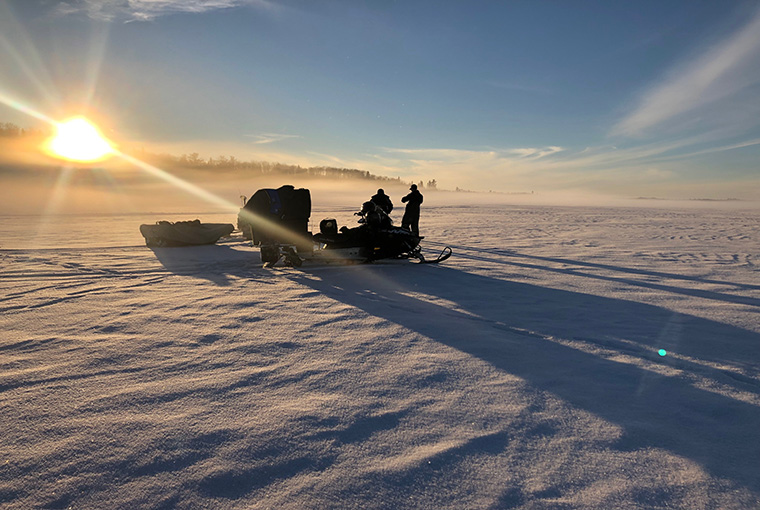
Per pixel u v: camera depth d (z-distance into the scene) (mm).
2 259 8398
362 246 7852
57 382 2674
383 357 3129
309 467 1783
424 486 1657
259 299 5098
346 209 34906
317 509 1532
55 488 1654
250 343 3445
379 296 5281
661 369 2910
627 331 3805
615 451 1901
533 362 3037
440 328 3895
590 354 3213
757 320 4156
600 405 2365
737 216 30938
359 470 1762
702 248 10352
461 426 2125
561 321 4141
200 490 1639
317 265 7938
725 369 2910
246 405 2352
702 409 2320
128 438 2010
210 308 4648
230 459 1838
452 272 7102
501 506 1545
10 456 1866
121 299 5082
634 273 6934
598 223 21625
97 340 3518
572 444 1959
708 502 1562
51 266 7594
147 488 1651
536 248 10500
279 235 7473
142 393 2510
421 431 2078
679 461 1826
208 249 10203
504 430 2086
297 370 2875
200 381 2686
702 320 4164
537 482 1681
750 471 1756
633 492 1618
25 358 3102
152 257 8836
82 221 20938
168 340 3518
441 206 54094
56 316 4293
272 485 1668
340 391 2541
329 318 4234
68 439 2004
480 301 5004
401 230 7918
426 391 2543
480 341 3516
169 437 2018
